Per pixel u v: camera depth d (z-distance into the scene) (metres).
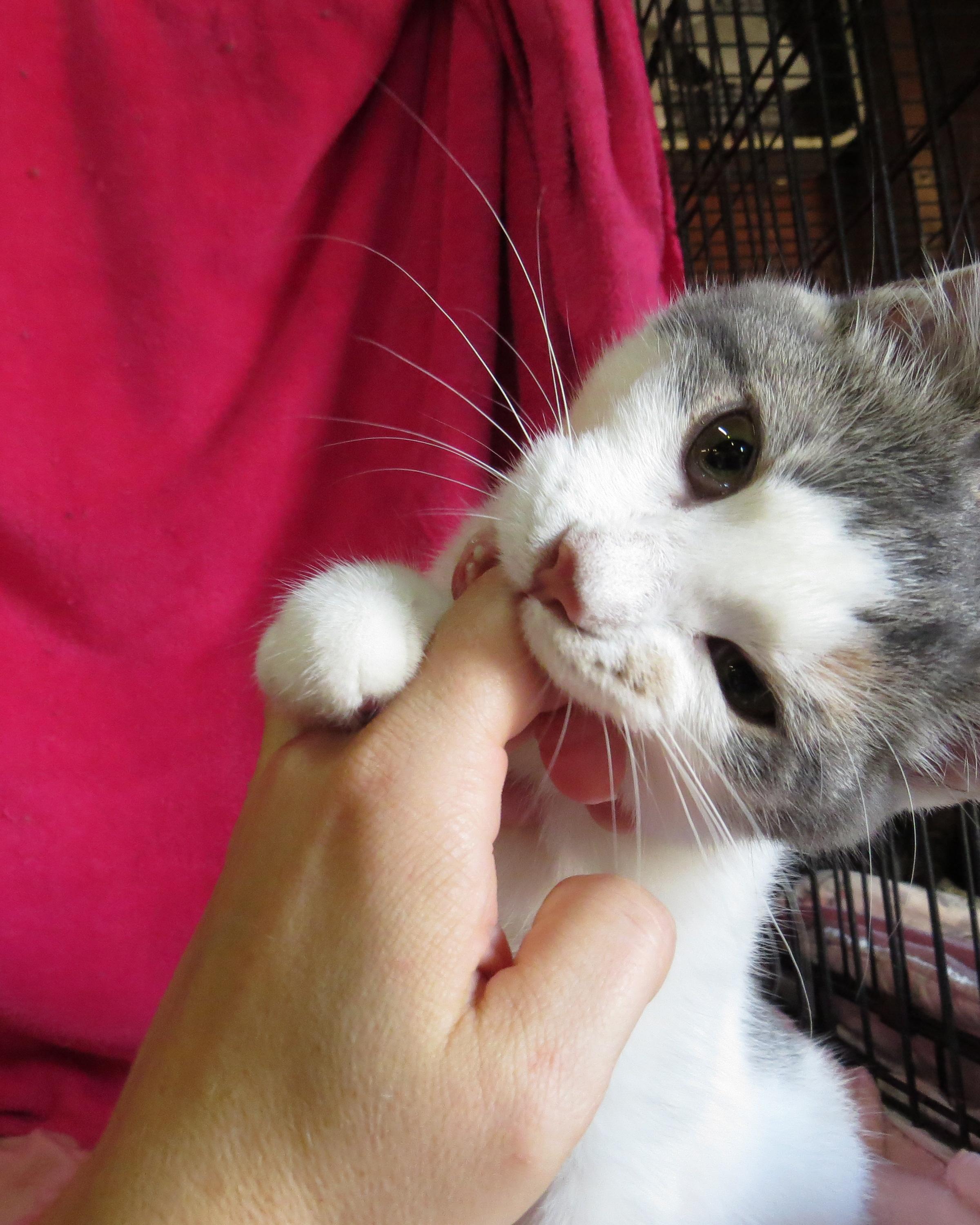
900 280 0.24
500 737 0.14
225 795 0.28
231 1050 0.13
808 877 0.34
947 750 0.19
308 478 0.30
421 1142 0.12
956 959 0.29
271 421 0.28
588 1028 0.13
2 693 0.26
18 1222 0.21
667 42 0.35
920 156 0.32
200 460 0.28
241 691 0.28
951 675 0.18
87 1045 0.26
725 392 0.19
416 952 0.13
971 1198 0.24
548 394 0.29
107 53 0.25
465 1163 0.12
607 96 0.28
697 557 0.17
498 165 0.29
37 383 0.26
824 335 0.20
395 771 0.14
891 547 0.17
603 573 0.16
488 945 0.14
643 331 0.22
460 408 0.28
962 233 0.29
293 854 0.14
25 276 0.25
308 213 0.29
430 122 0.30
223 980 0.13
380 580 0.18
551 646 0.16
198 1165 0.12
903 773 0.19
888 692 0.18
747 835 0.19
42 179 0.25
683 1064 0.20
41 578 0.26
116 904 0.27
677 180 0.37
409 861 0.13
